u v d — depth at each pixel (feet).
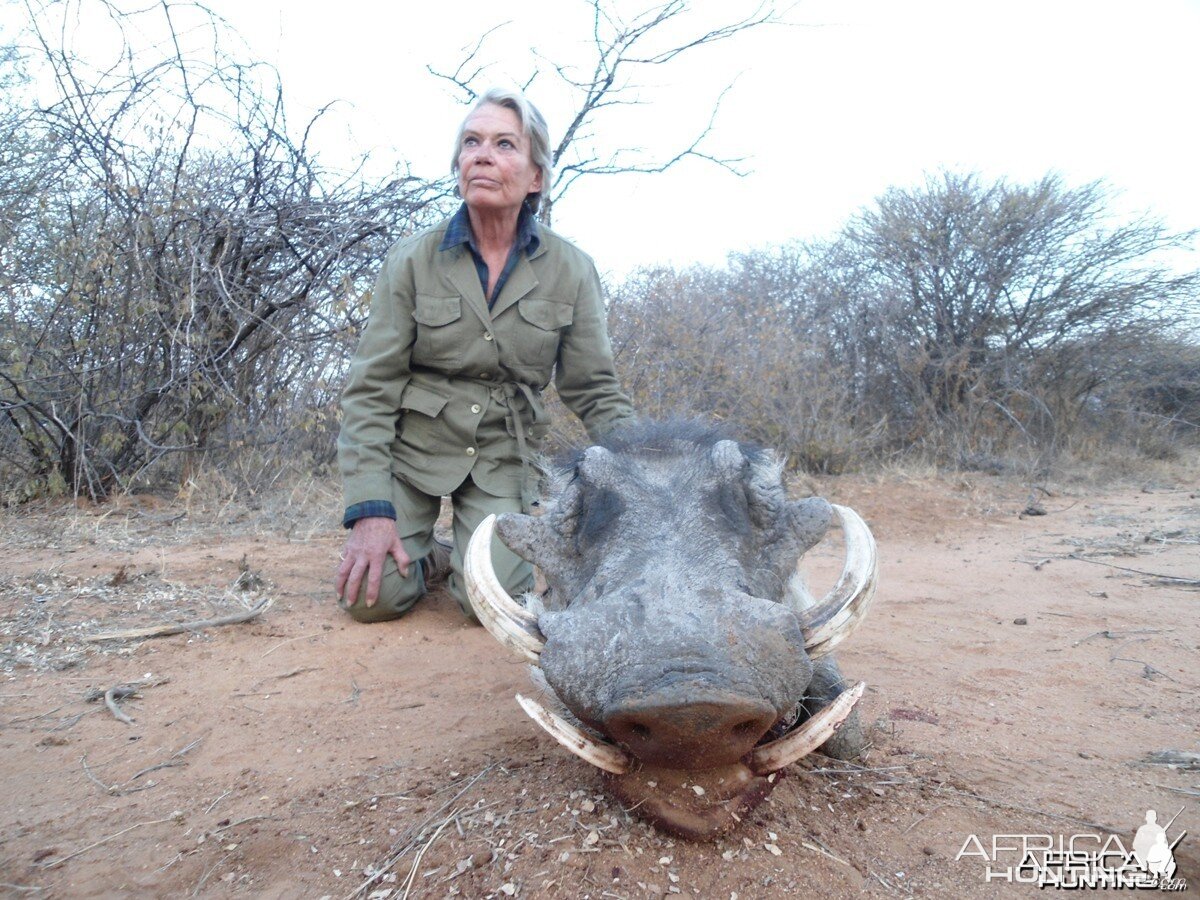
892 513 25.35
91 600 14.40
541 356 14.28
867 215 43.11
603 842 7.00
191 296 21.54
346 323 22.94
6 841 7.66
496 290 13.85
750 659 6.31
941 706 10.49
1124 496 29.19
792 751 6.79
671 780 6.84
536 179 13.82
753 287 43.29
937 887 6.70
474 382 14.30
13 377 21.81
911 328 40.24
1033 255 40.06
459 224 13.57
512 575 13.92
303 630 13.56
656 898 6.43
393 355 13.85
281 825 7.78
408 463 14.40
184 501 22.97
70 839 7.68
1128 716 10.18
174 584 15.46
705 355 29.60
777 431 30.63
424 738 9.63
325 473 26.23
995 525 24.07
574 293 14.25
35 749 9.45
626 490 8.66
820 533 8.78
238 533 20.01
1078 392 40.57
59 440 23.12
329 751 9.37
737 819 6.96
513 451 14.65
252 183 22.75
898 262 41.24
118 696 10.84
